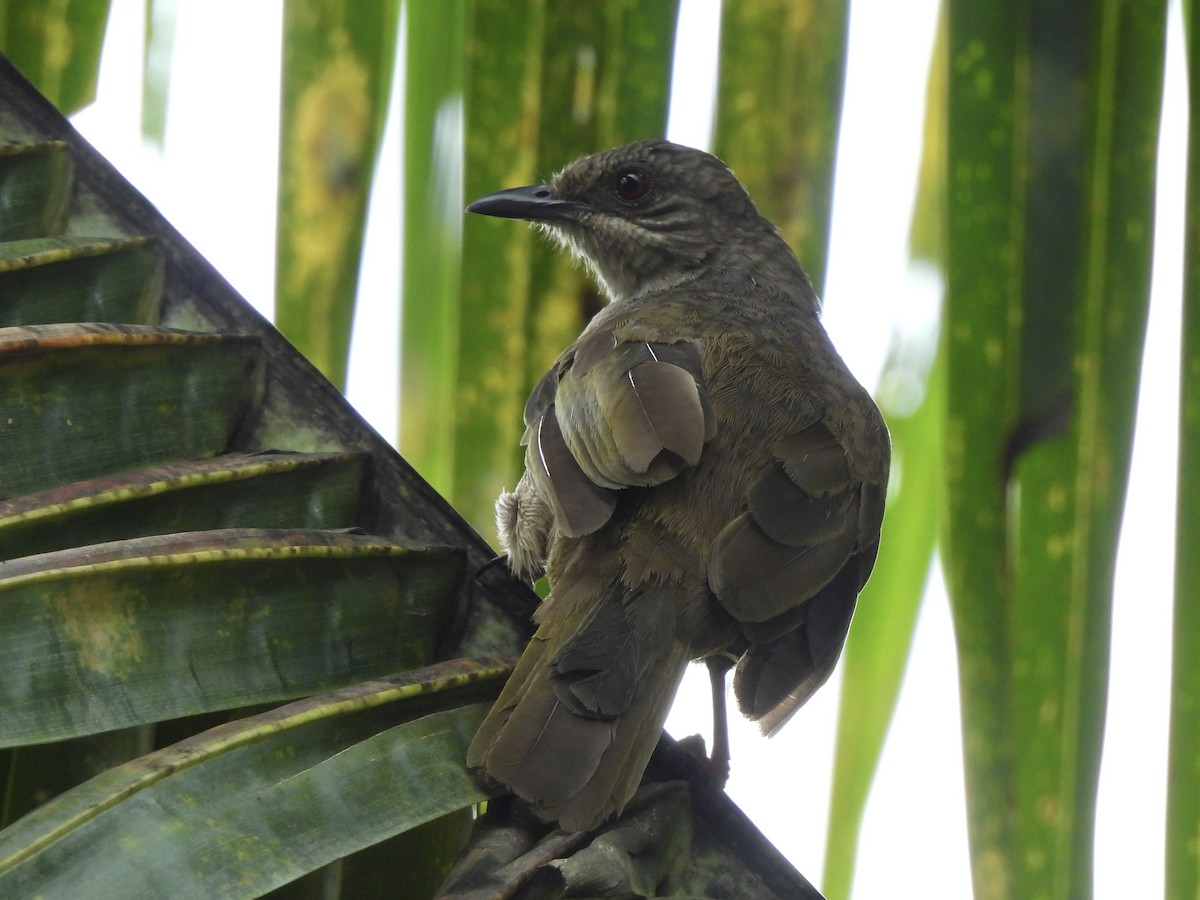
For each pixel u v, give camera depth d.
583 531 7.88
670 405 8.43
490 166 7.70
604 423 8.38
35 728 5.44
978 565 7.09
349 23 7.95
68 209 7.28
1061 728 6.93
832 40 7.81
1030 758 6.89
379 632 6.43
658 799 6.45
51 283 6.96
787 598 8.00
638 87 7.72
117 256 7.09
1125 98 7.43
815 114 7.77
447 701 6.45
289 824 5.38
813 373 9.58
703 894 6.30
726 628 8.05
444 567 6.79
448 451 7.90
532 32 7.73
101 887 4.99
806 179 7.74
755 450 8.75
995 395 7.24
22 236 7.17
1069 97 7.44
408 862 6.54
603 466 8.22
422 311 8.16
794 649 8.15
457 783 5.95
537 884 5.70
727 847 6.45
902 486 8.36
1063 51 7.47
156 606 5.80
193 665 5.84
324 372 7.72
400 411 8.13
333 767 5.60
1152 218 7.34
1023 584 7.06
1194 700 6.92
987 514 7.13
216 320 7.14
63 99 8.20
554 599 7.74
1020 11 7.49
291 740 5.64
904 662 8.24
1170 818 6.89
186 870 5.11
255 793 5.41
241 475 6.46
